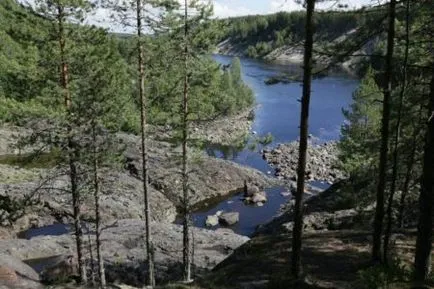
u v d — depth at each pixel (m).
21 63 19.30
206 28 21.50
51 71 19.25
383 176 15.27
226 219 41.22
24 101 19.62
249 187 48.28
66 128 19.72
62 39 19.03
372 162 22.56
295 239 14.88
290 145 68.31
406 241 19.73
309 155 62.00
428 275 13.41
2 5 19.58
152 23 20.47
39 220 37.84
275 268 17.84
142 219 38.88
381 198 15.45
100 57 19.95
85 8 18.84
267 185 51.47
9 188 40.62
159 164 47.59
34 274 24.72
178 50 21.61
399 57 16.81
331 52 13.80
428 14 14.51
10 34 19.11
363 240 20.59
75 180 21.00
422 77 16.61
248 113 89.94
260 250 21.16
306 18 13.21
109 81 20.27
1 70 19.39
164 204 43.19
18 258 27.47
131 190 43.28
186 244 24.44
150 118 22.59
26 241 31.28
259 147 68.12
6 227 35.75
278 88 123.94
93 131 20.42
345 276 15.88
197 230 35.84
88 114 20.05
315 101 99.31
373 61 17.31
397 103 18.28
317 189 49.69
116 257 28.72
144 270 27.34
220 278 17.77
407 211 25.06
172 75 22.19
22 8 18.41
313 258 18.23
